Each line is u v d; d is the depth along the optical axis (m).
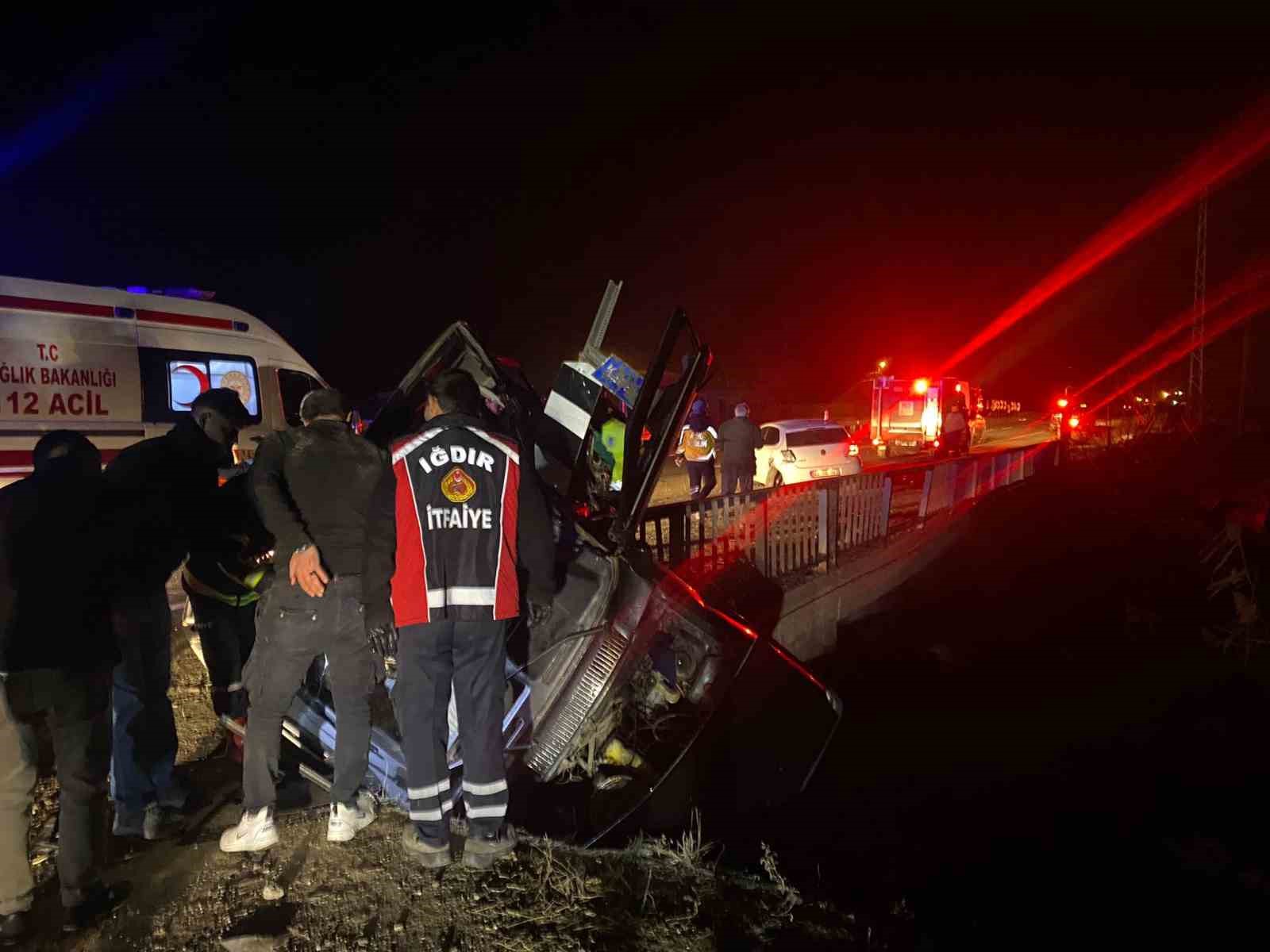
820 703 6.77
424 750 3.28
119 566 3.26
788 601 7.05
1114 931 5.13
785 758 6.15
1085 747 7.46
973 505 12.04
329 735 4.06
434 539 3.19
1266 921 5.29
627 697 4.38
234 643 4.06
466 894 3.19
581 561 3.88
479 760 3.31
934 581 10.38
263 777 3.42
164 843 3.53
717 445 11.38
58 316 6.55
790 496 7.76
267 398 8.27
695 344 4.40
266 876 3.28
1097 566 11.84
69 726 2.93
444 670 3.27
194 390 7.58
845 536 8.82
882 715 7.48
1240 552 10.95
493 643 3.29
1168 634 9.94
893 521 10.71
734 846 4.81
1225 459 16.02
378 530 3.15
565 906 3.15
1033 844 6.02
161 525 3.50
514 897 3.19
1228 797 6.75
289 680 3.35
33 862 3.40
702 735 5.01
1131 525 13.13
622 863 3.59
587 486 4.36
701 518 6.43
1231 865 5.83
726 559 6.77
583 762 4.26
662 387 4.66
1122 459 17.73
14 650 2.81
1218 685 8.61
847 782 6.34
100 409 6.78
